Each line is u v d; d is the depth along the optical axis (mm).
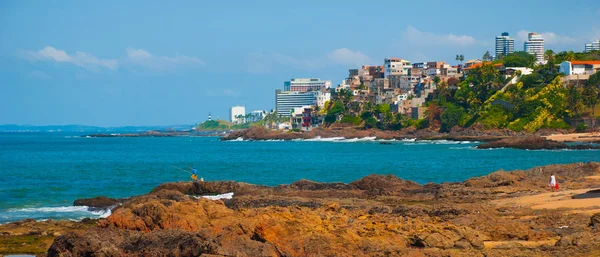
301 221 41062
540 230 42312
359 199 64250
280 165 143125
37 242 47531
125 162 160375
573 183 70500
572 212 49250
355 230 40781
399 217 47969
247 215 44938
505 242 39625
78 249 37906
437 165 134125
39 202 74875
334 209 53125
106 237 39812
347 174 116250
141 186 96000
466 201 62375
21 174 121000
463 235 39594
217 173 122250
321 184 76000
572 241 38312
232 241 36531
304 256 35719
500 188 69250
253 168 134500
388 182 75625
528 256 35625
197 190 78312
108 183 101125
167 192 65875
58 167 141750
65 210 66875
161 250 37375
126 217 44562
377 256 35719
